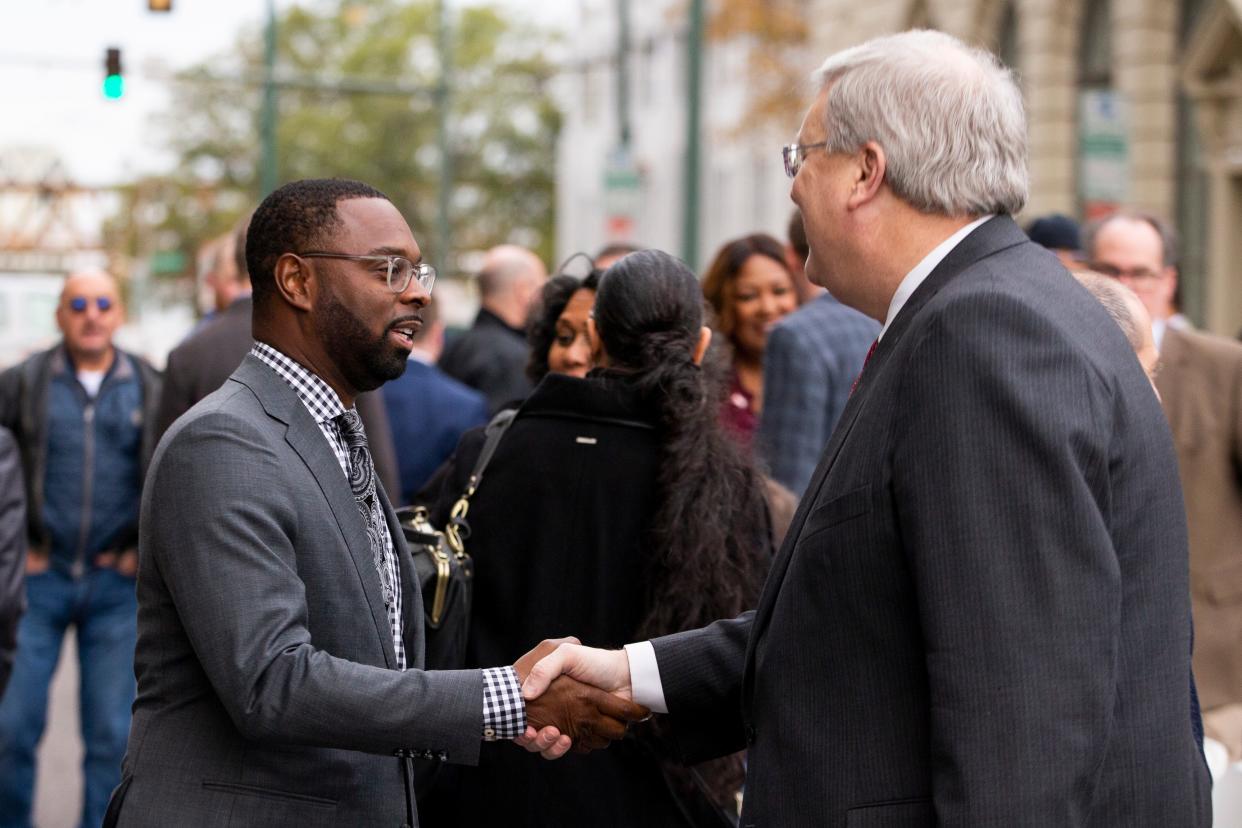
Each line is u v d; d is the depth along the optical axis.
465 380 7.84
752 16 27.03
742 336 6.30
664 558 3.56
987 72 2.62
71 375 6.30
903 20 20.75
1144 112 16.16
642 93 42.06
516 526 3.67
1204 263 15.68
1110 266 5.36
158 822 2.69
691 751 3.24
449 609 3.54
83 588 6.23
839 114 2.64
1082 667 2.26
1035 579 2.28
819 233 2.69
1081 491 2.29
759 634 2.70
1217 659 4.59
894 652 2.45
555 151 57.41
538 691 2.96
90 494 6.23
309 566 2.76
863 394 2.57
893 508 2.44
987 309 2.38
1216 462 4.67
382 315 2.88
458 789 3.62
